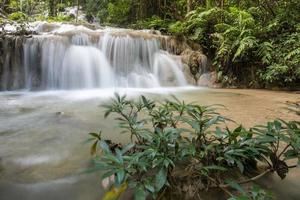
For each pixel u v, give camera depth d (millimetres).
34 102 4637
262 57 7230
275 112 3701
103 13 14742
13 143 2412
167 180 1443
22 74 6422
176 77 7750
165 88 7270
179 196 1504
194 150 1521
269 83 7273
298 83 6914
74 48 6961
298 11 7812
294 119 3246
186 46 8633
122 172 1279
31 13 15836
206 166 1506
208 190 1547
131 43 7684
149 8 12766
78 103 4531
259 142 1621
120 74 7465
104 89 6781
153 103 2215
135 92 6270
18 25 8219
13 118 3355
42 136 2611
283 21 7691
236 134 1679
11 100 4859
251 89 7242
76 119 3293
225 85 7715
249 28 7711
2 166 1934
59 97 5309
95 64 7125
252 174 1730
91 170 1352
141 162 1368
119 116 3381
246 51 7391
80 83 6926
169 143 1582
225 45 7602
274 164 1697
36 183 1697
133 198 1471
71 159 2045
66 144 2375
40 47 6562
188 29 8641
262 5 8352
